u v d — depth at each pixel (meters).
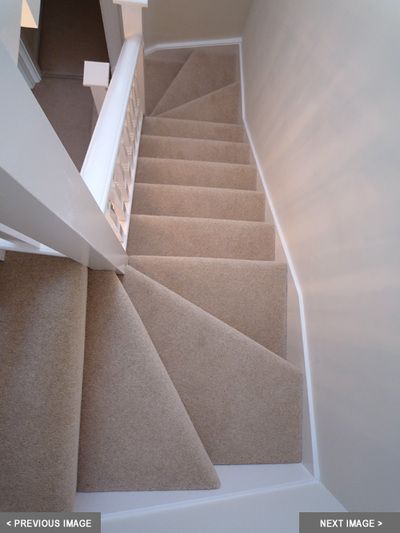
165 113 2.84
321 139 1.26
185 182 2.16
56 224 0.52
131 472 1.04
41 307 0.89
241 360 1.29
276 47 1.92
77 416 0.90
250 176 2.21
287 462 1.24
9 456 0.86
